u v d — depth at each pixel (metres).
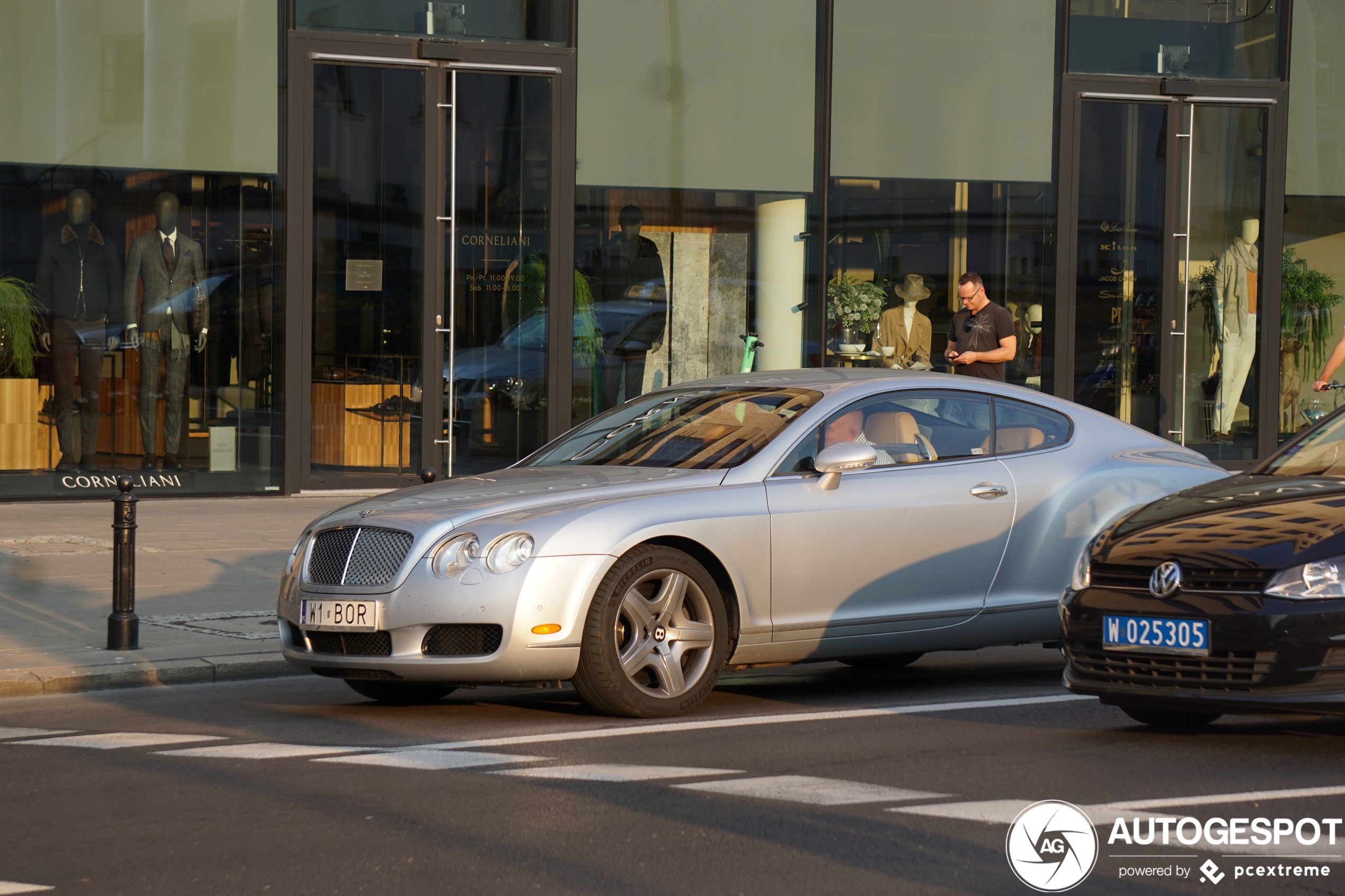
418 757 8.98
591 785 8.22
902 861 6.80
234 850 7.05
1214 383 25.84
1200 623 8.55
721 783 8.26
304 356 22.27
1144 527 9.30
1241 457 26.02
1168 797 7.91
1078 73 24.94
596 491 10.32
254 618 13.82
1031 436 11.81
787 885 6.47
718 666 10.30
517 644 9.61
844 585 10.75
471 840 7.17
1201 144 25.61
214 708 10.83
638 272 23.52
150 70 21.70
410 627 9.77
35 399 21.47
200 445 22.16
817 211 24.09
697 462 10.91
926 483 11.13
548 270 23.14
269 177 22.17
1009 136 24.75
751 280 23.95
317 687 11.75
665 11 23.41
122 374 21.81
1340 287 26.39
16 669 11.60
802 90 23.98
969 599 11.23
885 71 24.23
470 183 22.83
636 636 10.01
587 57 23.12
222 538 18.61
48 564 16.53
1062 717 10.17
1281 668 8.29
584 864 6.79
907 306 24.47
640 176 23.45
